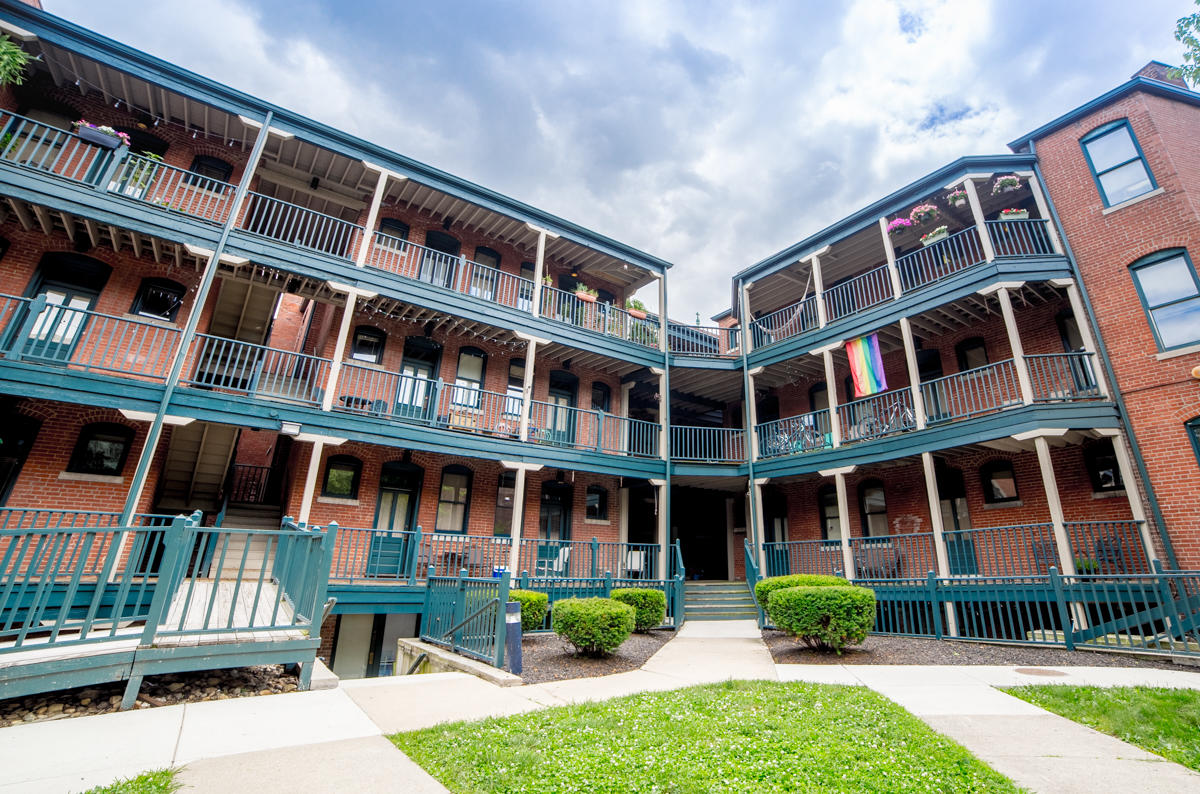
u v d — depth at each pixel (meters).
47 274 11.44
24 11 10.20
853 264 17.45
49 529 5.21
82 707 5.09
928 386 14.79
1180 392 10.51
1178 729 4.89
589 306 18.47
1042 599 9.87
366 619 13.30
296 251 12.16
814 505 17.27
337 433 11.96
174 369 10.43
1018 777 3.92
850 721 5.06
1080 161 12.57
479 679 7.10
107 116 12.47
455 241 16.75
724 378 18.80
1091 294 11.85
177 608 7.84
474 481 15.32
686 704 5.69
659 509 17.16
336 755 4.04
